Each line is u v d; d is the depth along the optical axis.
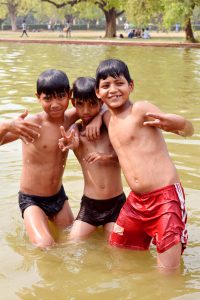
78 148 4.99
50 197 5.05
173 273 4.08
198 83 14.43
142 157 4.45
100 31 77.44
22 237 4.78
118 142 4.60
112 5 44.00
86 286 3.85
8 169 6.55
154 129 4.53
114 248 4.59
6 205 5.50
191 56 23.62
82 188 6.03
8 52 25.75
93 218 4.94
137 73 16.72
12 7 74.25
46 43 34.62
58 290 3.79
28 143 4.93
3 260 4.27
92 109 4.83
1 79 14.70
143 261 4.33
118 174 4.99
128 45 32.03
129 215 4.52
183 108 10.55
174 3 30.50
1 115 9.41
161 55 24.11
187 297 3.68
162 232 4.21
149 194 4.38
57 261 4.28
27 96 11.62
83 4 48.22
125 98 4.54
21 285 3.85
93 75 15.78
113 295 3.71
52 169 4.96
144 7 36.84
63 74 4.84
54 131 4.92
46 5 64.50
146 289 3.80
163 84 14.15
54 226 5.12
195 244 4.65
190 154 7.20
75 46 31.31
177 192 4.36
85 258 4.36
